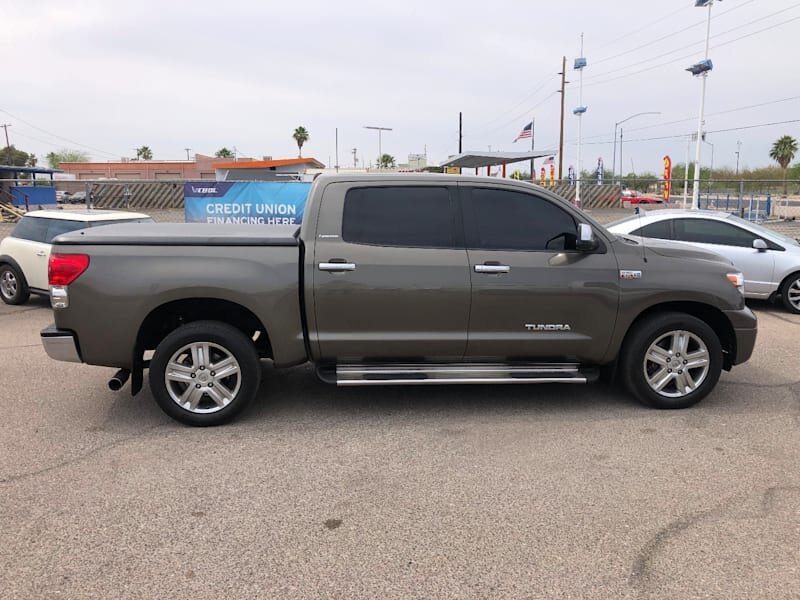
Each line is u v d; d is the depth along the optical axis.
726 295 5.29
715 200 30.19
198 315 5.25
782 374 6.41
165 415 5.22
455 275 4.97
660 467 4.21
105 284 4.75
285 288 4.86
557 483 3.98
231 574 3.02
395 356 5.10
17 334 8.13
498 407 5.43
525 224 5.15
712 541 3.31
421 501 3.74
